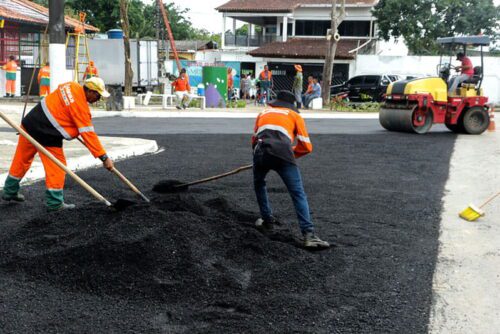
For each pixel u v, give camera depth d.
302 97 30.14
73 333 3.77
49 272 4.72
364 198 7.88
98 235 5.10
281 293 4.50
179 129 16.52
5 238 5.57
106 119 19.92
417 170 10.23
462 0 42.75
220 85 27.86
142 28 54.38
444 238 6.11
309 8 47.41
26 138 6.02
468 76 16.36
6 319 3.93
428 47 43.31
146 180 8.63
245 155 11.50
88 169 9.46
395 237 6.07
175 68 40.97
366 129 17.64
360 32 46.56
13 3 28.59
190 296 4.40
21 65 27.95
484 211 7.34
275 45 45.50
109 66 32.47
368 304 4.32
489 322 4.09
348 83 36.47
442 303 4.38
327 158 11.38
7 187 6.88
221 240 5.27
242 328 3.88
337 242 5.83
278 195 7.89
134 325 3.91
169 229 5.10
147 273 4.65
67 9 49.25
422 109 16.06
